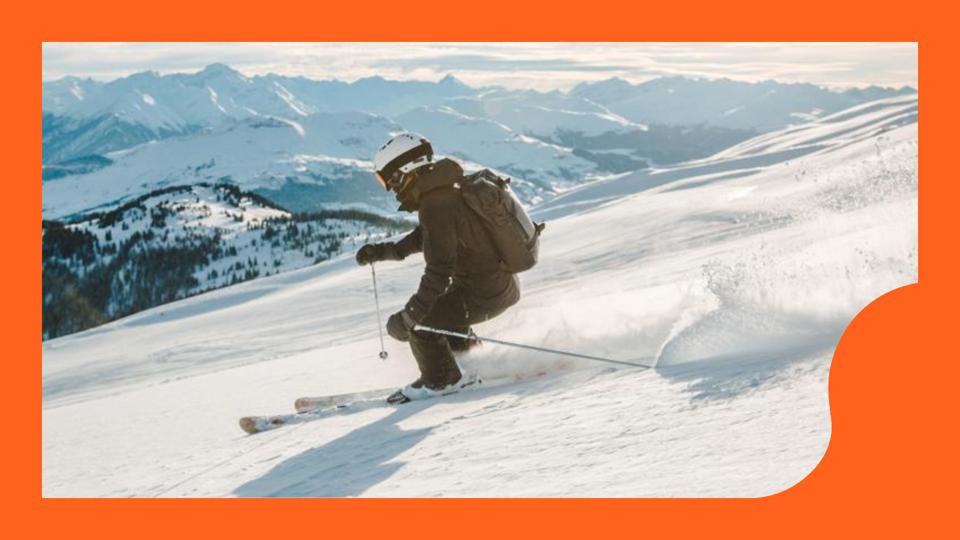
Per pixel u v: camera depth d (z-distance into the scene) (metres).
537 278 20.25
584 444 3.24
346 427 4.87
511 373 5.46
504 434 3.71
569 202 59.44
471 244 5.15
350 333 20.78
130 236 178.88
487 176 5.20
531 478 3.00
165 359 24.66
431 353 5.35
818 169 29.39
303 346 20.31
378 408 5.36
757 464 2.64
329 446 4.43
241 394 8.29
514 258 5.21
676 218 24.89
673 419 3.28
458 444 3.75
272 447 4.79
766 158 57.12
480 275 5.27
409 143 5.01
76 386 22.64
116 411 9.15
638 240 22.50
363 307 28.70
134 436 6.68
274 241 172.62
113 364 25.52
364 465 3.80
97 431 7.24
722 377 3.71
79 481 5.00
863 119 80.56
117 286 159.00
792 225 13.66
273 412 6.57
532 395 4.49
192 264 161.00
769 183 31.38
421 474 3.40
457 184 5.07
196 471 4.60
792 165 38.03
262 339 24.78
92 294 154.75
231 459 4.74
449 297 5.34
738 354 4.18
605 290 10.96
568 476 2.92
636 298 7.02
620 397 3.85
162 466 5.02
